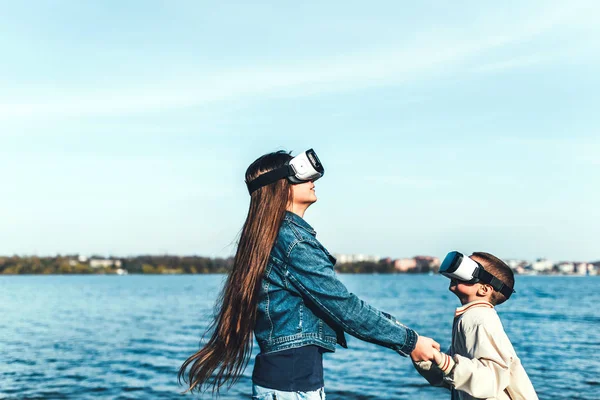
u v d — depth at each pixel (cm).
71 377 1480
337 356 1866
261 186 255
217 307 266
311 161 256
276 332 246
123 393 1269
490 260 307
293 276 245
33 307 4956
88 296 7094
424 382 1399
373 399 1207
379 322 249
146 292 8312
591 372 1451
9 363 1733
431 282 13512
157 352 1981
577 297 5734
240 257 253
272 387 243
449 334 2444
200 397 1183
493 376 269
